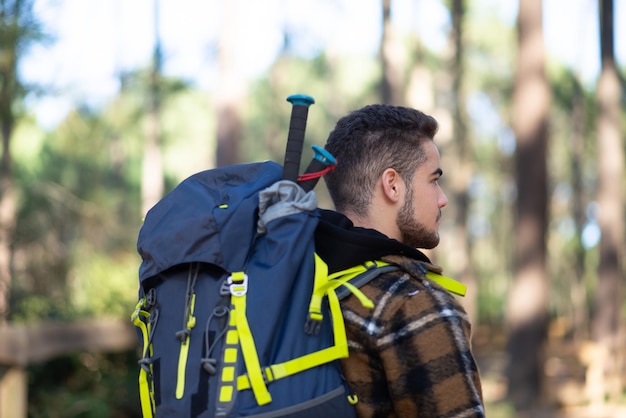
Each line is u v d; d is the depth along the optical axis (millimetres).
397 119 1861
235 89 18375
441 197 1884
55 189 9445
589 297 40562
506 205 47375
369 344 1649
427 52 35500
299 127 1767
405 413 1641
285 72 35969
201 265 1675
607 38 21062
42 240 9078
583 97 33938
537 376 14391
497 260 53844
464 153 31594
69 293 9484
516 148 14727
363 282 1683
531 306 14484
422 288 1688
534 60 14539
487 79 46281
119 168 23797
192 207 1721
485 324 43625
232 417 1539
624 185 28047
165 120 38906
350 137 1876
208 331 1611
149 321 1710
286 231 1667
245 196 1722
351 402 1618
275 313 1594
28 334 6820
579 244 36812
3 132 8875
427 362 1622
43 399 8758
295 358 1582
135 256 11250
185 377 1598
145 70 16875
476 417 1604
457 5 29828
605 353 15016
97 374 9773
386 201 1849
